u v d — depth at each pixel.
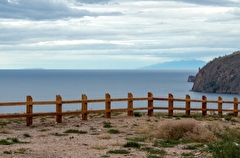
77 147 14.27
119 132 18.70
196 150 13.98
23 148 13.71
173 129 17.17
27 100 20.50
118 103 94.56
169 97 26.86
